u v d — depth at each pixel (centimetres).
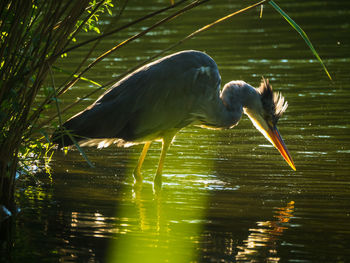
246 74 2105
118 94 1148
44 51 904
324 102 1800
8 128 988
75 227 913
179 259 794
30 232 893
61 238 866
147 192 1113
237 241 860
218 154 1379
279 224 934
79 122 1119
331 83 2009
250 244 850
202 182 1173
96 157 1368
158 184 1138
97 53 2484
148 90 1141
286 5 3625
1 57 901
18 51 949
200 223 937
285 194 1092
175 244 848
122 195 1090
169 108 1162
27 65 990
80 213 981
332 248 836
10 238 867
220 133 1581
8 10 894
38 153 1154
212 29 2991
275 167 1270
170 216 972
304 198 1069
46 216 964
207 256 805
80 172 1242
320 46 2592
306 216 973
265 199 1064
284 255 811
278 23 3130
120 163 1321
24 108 939
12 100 900
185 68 1168
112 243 850
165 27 2984
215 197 1078
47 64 914
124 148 1456
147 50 2517
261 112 1339
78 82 2038
